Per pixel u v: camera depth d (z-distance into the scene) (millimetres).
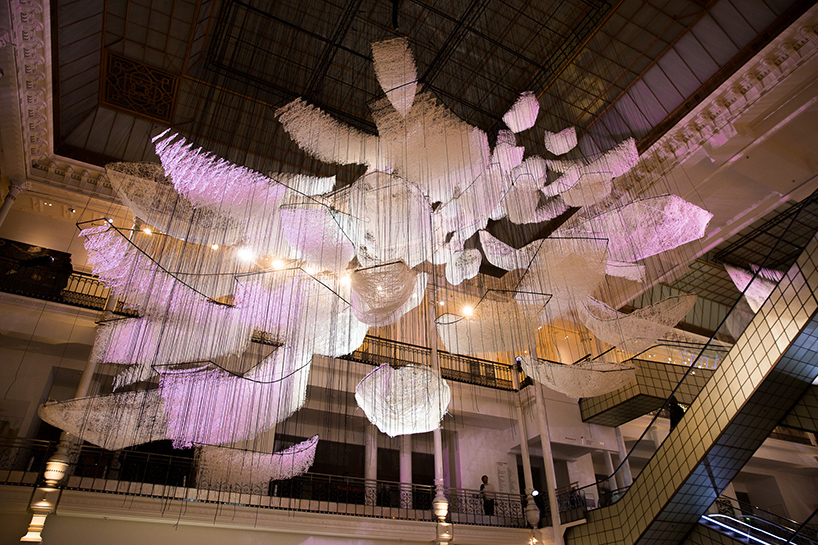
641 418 15664
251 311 7473
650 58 10219
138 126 10695
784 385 7934
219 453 7883
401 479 12648
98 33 8883
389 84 6844
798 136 10070
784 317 7695
